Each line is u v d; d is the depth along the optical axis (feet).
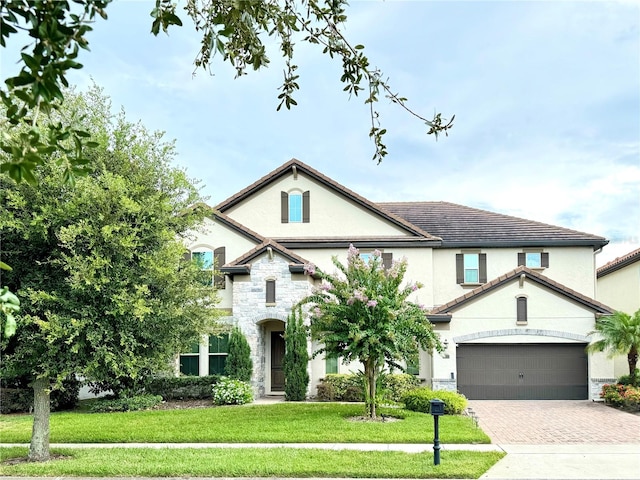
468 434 45.09
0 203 37.35
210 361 77.56
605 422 54.54
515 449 41.65
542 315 73.82
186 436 45.09
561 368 73.51
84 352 38.86
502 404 69.10
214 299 49.93
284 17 18.22
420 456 38.04
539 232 86.79
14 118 12.96
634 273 88.74
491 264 85.46
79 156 13.69
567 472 34.73
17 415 60.90
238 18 16.63
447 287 85.20
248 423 50.67
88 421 53.11
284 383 77.61
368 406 55.42
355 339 52.11
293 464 35.81
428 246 83.41
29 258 39.37
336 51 18.70
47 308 38.40
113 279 38.37
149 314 39.88
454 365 73.51
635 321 68.69
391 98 18.89
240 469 34.65
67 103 39.24
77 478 34.32
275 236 85.66
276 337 79.97
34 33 11.59
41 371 39.06
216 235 80.43
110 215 38.63
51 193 38.19
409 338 54.80
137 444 43.60
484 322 74.38
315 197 85.81
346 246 83.61
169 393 71.77
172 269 40.52
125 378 63.36
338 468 34.73
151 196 41.47
